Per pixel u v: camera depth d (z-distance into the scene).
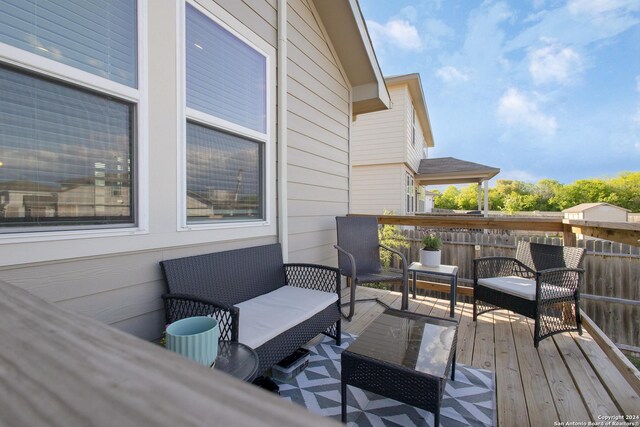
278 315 1.88
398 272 3.45
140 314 1.70
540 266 3.06
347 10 3.47
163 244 1.82
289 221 3.10
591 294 3.80
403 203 8.54
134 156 1.68
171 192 1.86
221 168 2.27
